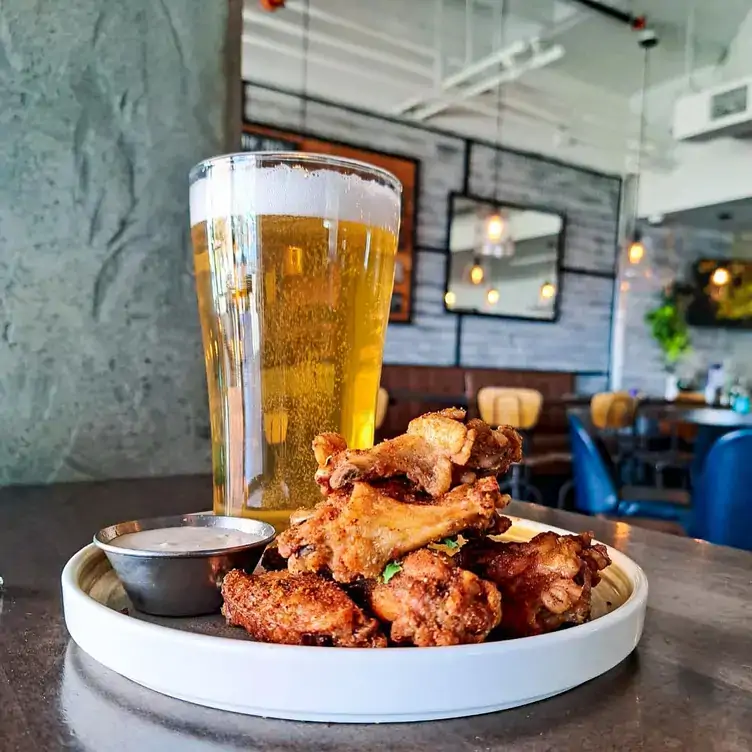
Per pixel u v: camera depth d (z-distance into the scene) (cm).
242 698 18
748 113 249
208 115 63
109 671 20
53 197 55
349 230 30
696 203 303
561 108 291
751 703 19
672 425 232
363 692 17
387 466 23
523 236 301
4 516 43
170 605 24
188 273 62
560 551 23
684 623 26
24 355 54
